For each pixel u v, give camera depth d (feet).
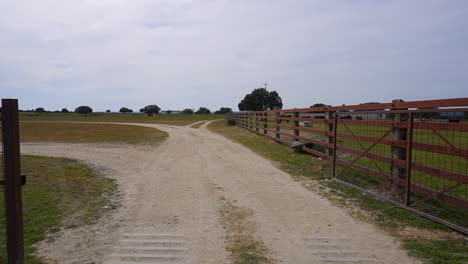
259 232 14.29
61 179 24.58
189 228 14.88
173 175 26.91
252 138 55.72
